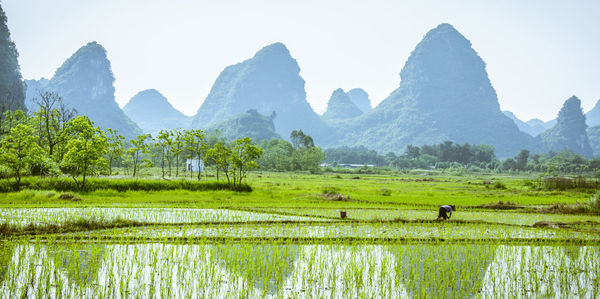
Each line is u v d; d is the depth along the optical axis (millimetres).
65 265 10555
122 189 32656
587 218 22016
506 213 24109
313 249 13102
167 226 16422
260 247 13188
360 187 52938
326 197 31953
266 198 31203
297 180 72438
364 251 13031
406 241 14539
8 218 17078
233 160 38312
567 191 48906
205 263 11102
